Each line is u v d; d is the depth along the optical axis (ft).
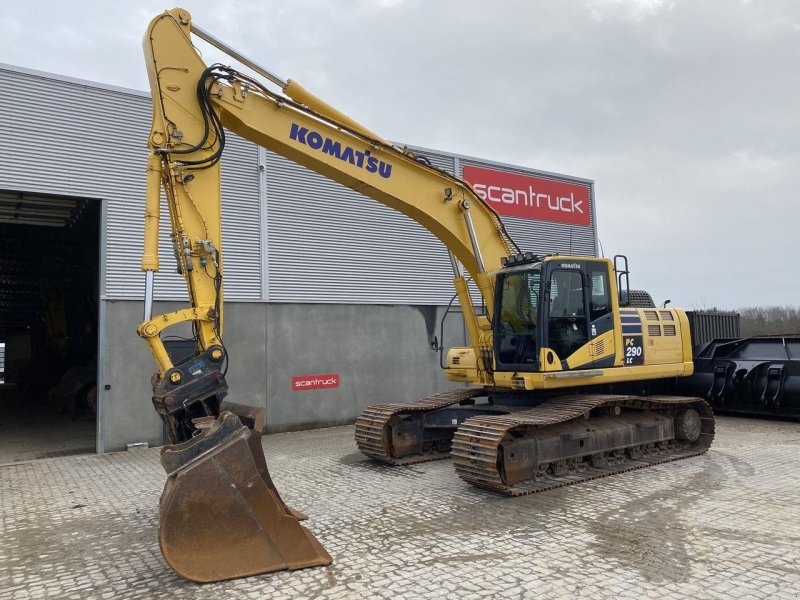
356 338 42.39
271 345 38.73
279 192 39.96
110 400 33.24
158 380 16.57
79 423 44.75
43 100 32.48
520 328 26.27
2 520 20.65
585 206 57.26
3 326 88.12
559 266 25.54
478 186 49.42
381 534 17.84
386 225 44.62
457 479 24.80
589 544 16.55
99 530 19.35
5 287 65.98
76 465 29.86
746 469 25.44
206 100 18.49
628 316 28.84
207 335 17.25
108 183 34.04
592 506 20.34
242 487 14.99
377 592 13.71
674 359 30.19
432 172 24.72
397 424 28.32
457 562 15.44
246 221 38.52
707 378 41.29
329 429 39.81
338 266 42.04
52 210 37.19
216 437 15.01
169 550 14.24
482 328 27.09
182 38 18.57
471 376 28.25
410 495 22.33
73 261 56.90
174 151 17.76
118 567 16.03
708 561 15.08
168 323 16.65
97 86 34.01
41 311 63.77
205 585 14.43
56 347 59.21
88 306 57.11
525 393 27.73
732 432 35.12
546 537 17.22
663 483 23.29
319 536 17.76
